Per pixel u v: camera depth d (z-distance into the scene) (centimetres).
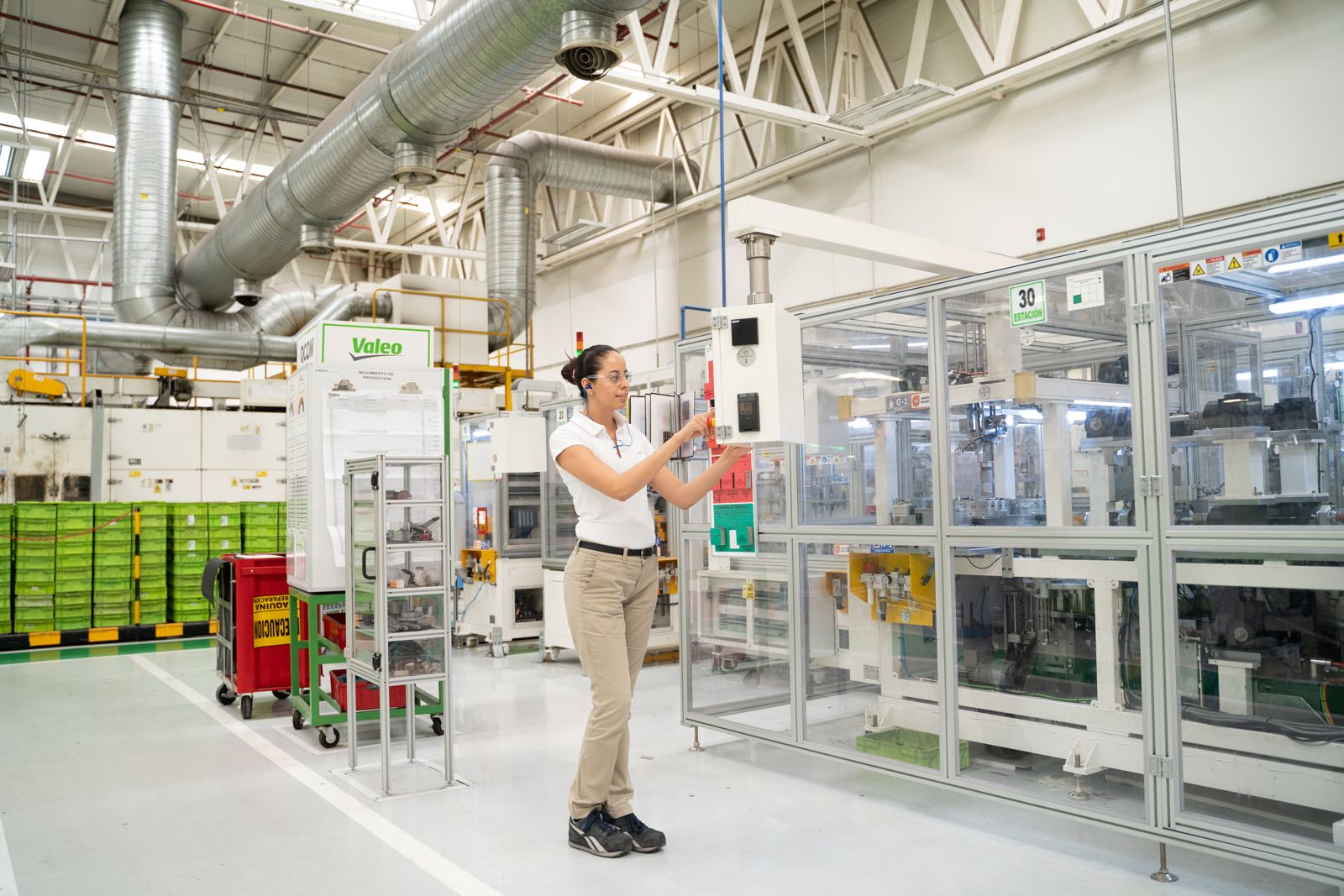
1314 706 288
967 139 730
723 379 308
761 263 399
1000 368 338
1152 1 630
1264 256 254
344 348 468
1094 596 327
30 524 788
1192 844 263
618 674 288
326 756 428
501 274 1000
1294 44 549
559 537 685
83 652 761
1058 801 296
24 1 907
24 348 926
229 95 1142
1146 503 275
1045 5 707
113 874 288
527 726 479
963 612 360
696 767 399
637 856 297
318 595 443
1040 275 306
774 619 426
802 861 290
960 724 352
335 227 835
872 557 383
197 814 345
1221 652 304
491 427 705
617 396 295
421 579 378
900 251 470
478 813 341
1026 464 364
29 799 364
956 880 274
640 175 1032
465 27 532
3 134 916
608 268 1171
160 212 952
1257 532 250
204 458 930
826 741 380
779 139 926
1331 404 284
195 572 859
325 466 445
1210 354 322
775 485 411
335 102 1172
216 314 1033
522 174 991
